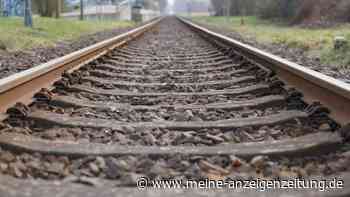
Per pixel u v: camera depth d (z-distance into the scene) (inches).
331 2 937.5
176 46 456.4
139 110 150.9
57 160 95.0
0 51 361.4
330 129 116.7
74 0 2456.9
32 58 328.5
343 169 89.0
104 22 1380.4
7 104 128.2
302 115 128.3
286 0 1221.1
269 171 90.3
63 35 637.9
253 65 232.5
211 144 111.0
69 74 191.6
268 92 171.9
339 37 346.9
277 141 106.9
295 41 476.7
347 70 275.0
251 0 1868.8
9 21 711.1
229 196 74.2
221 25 1352.1
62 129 120.1
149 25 973.8
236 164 93.9
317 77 135.4
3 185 76.5
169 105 157.0
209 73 245.4
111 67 256.1
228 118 138.9
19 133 112.7
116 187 79.0
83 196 73.7
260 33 759.7
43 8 1157.1
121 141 111.5
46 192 74.7
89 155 97.5
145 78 227.8
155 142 111.7
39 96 151.5
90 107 150.5
